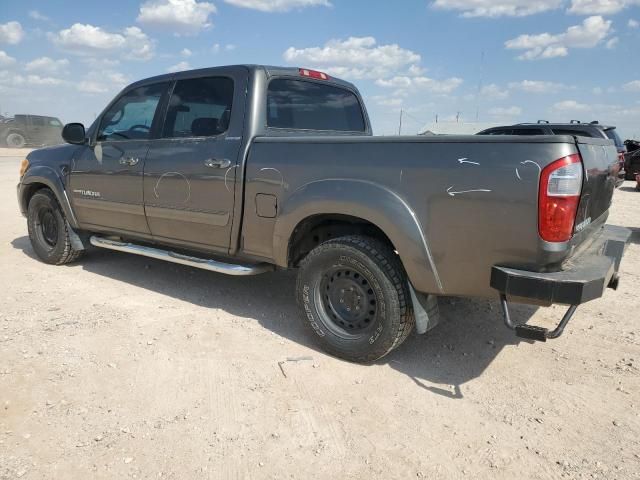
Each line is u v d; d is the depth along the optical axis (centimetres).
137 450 262
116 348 372
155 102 472
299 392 320
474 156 291
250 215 394
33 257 626
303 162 359
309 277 368
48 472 245
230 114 412
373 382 335
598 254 324
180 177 433
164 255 465
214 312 448
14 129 2953
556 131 1277
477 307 470
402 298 332
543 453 268
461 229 297
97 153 510
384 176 322
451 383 336
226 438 274
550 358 373
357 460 260
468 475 251
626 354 379
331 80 497
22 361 349
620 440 279
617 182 406
